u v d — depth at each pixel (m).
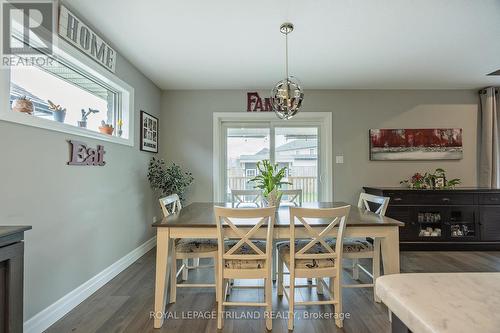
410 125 4.20
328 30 2.45
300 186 4.39
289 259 1.96
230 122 4.41
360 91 4.23
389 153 4.17
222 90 4.25
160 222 1.99
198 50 2.85
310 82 3.91
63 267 2.06
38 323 1.82
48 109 2.07
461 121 4.19
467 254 3.46
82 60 2.25
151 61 3.13
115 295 2.37
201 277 2.72
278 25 2.37
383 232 1.98
